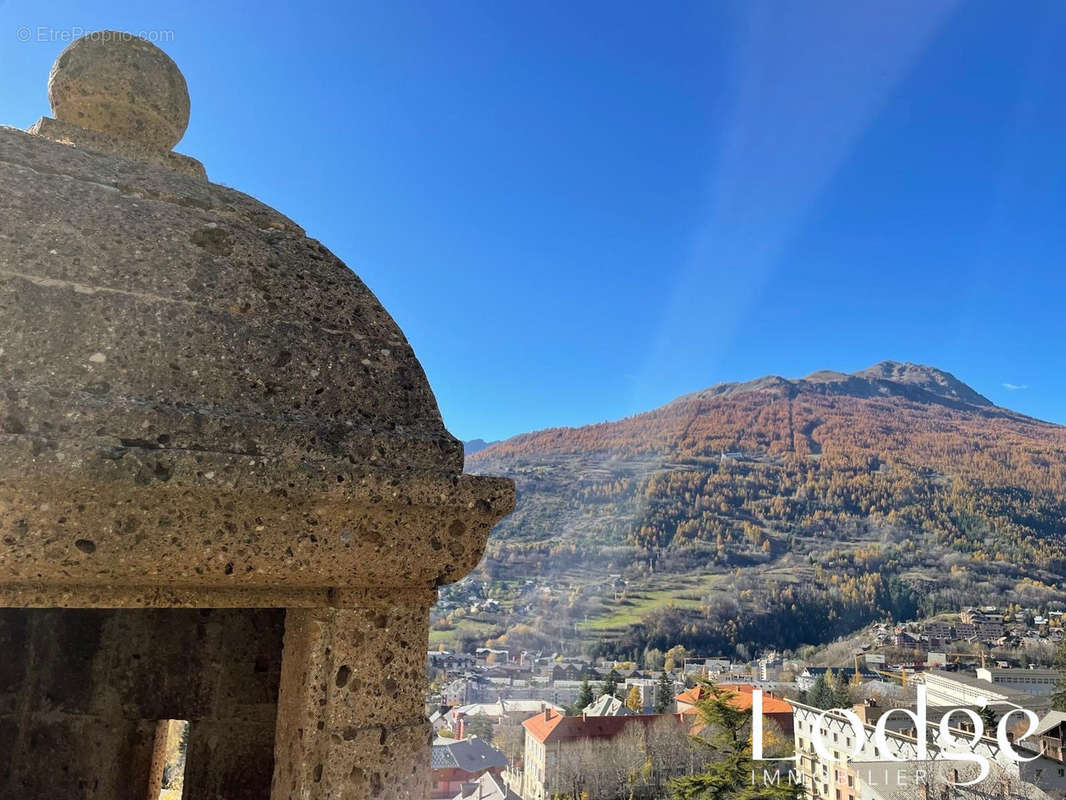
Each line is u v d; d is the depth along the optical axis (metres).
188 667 2.34
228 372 1.38
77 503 1.13
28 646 2.32
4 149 1.38
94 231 1.36
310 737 1.42
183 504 1.21
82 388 1.23
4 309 1.21
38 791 2.26
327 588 1.43
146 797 2.30
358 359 1.54
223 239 1.52
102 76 1.99
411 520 1.42
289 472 1.28
